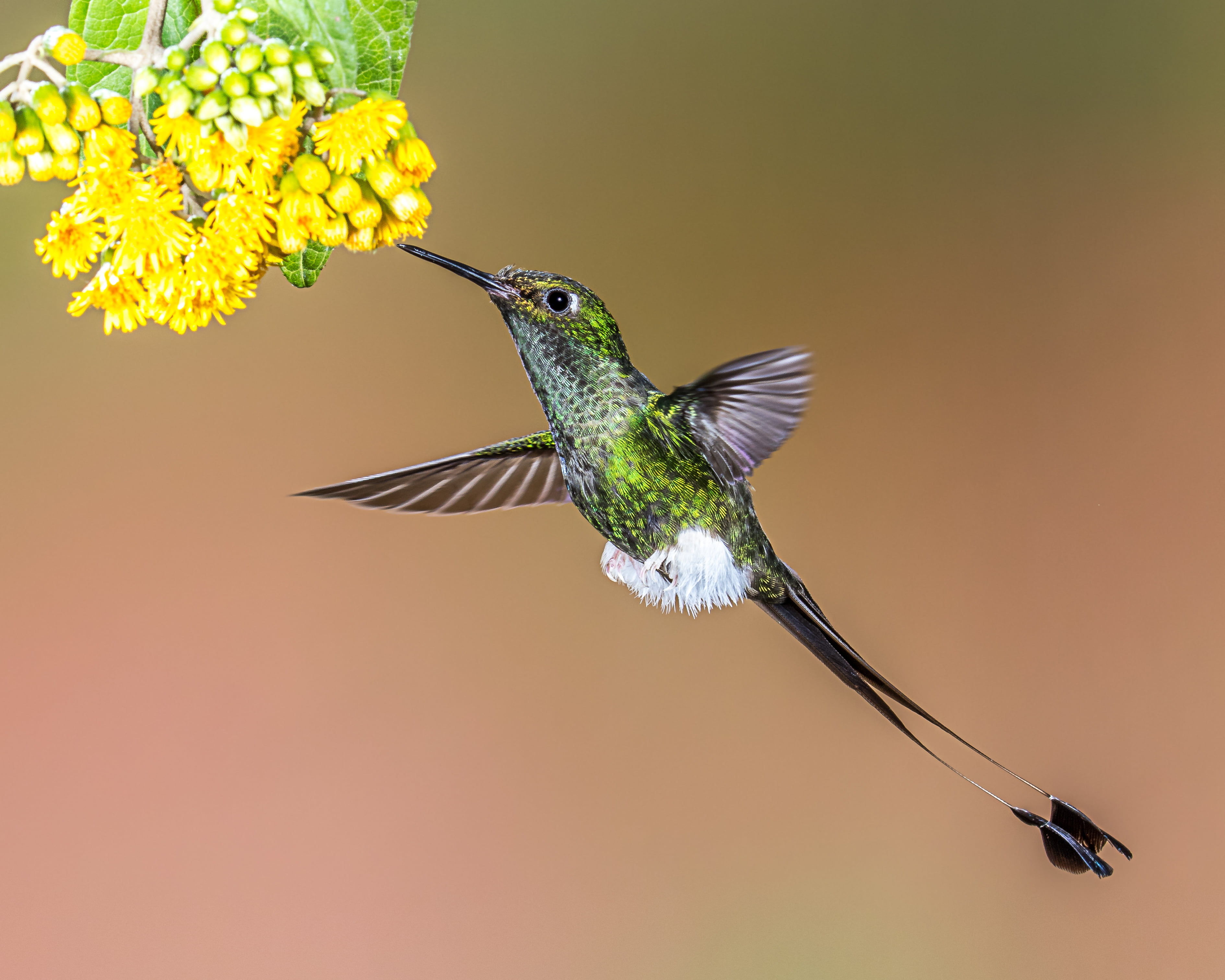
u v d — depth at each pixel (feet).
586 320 6.97
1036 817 6.94
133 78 6.82
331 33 6.84
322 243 6.83
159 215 6.82
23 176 6.82
